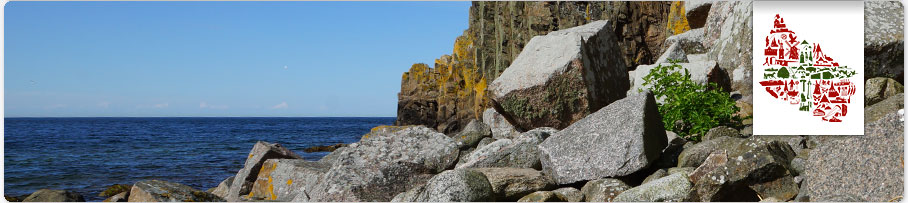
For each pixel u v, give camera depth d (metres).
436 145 8.23
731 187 5.82
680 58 11.12
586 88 9.10
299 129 87.06
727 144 6.60
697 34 13.55
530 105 9.32
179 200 7.37
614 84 10.24
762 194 5.80
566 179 6.68
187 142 43.56
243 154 30.41
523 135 7.80
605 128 6.80
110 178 18.94
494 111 10.38
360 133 68.88
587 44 9.62
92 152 31.73
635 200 5.90
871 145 5.61
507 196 6.57
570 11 35.69
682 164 6.74
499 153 7.54
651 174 6.63
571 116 9.25
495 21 42.81
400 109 66.69
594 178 6.54
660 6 35.12
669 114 8.45
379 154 8.21
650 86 9.62
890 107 6.98
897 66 8.30
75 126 100.94
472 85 50.41
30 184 17.58
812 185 5.71
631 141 6.48
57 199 10.51
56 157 28.05
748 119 8.55
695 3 13.97
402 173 7.84
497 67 41.25
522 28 38.12
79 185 17.27
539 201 6.11
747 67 9.45
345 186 7.50
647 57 34.62
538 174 6.80
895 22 8.37
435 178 6.38
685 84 8.77
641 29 34.81
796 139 7.06
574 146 6.82
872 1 8.67
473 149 8.65
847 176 5.57
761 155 5.84
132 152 31.77
